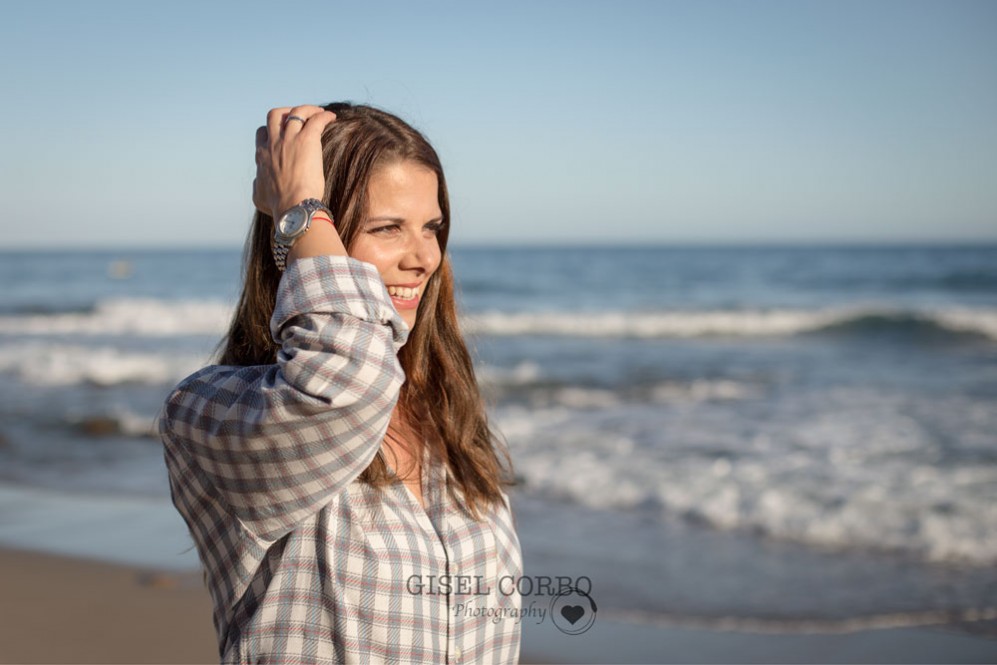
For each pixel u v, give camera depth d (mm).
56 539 6719
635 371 17109
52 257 84562
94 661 4422
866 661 4633
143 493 8320
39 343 21859
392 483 1435
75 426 11820
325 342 1165
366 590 1327
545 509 7531
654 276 44125
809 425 10992
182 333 24422
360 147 1459
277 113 1427
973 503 7406
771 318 23875
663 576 5898
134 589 5566
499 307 31594
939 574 5996
